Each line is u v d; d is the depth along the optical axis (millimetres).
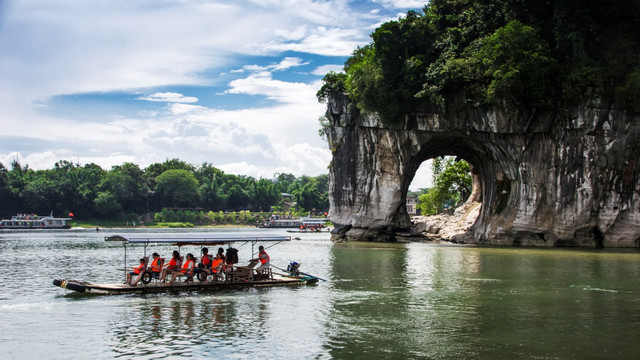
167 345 16016
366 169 63625
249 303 22109
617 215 50281
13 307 21188
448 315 20047
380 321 19094
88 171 141625
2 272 33062
